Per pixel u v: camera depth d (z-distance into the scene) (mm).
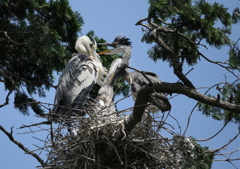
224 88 10711
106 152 10602
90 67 13938
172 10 10742
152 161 10727
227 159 11320
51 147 10570
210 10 11117
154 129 10945
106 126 10508
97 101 12820
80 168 10352
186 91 9812
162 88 9875
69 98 13312
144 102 9969
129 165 10562
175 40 12172
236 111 9617
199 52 11422
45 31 13859
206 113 12234
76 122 10633
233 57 11250
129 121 10164
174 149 10875
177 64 10359
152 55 12773
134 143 10648
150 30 12469
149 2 10820
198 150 10383
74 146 10562
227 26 11383
